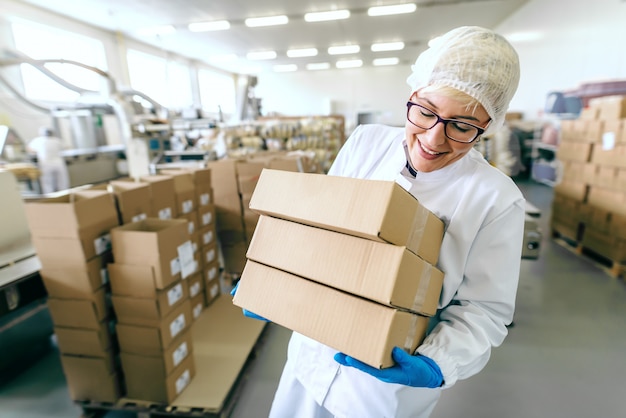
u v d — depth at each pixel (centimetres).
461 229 68
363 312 54
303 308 60
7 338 175
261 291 66
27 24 459
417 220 59
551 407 146
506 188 68
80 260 120
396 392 72
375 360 51
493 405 148
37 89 461
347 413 76
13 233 157
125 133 305
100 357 132
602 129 260
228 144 302
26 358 181
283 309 62
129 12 514
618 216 246
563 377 162
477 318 68
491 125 69
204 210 211
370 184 54
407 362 54
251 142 333
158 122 299
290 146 371
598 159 264
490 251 68
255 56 886
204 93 974
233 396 151
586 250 301
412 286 56
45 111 350
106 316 132
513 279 69
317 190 60
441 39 66
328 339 56
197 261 201
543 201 450
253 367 172
